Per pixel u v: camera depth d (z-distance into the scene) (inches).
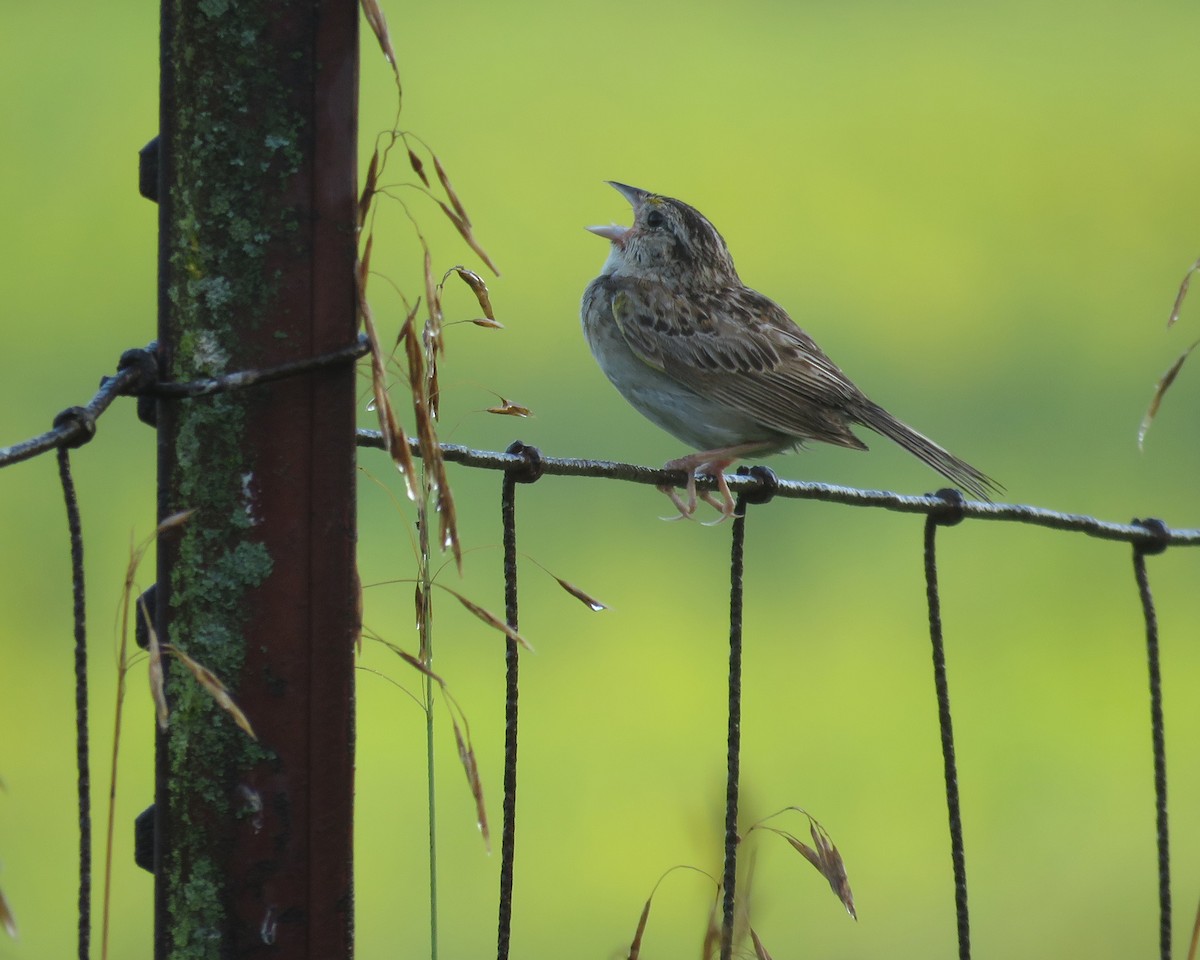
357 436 157.1
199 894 141.2
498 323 153.1
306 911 141.9
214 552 138.8
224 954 141.6
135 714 539.5
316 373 138.5
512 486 173.0
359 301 138.1
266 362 137.3
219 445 138.1
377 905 458.9
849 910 177.0
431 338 146.4
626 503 731.4
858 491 203.3
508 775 170.2
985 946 470.0
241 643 139.4
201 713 139.6
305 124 136.0
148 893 448.5
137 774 503.2
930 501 208.1
